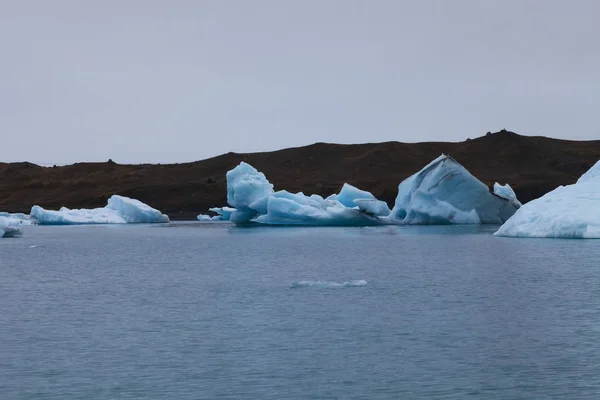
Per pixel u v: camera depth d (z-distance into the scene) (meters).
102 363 18.95
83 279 36.19
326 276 35.53
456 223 77.12
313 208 80.56
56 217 102.44
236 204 86.50
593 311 24.48
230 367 18.38
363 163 158.25
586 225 49.88
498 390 16.31
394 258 44.19
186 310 26.12
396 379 17.19
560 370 17.62
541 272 34.50
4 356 19.73
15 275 38.31
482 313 24.50
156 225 97.81
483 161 155.38
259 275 36.59
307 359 18.98
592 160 152.50
